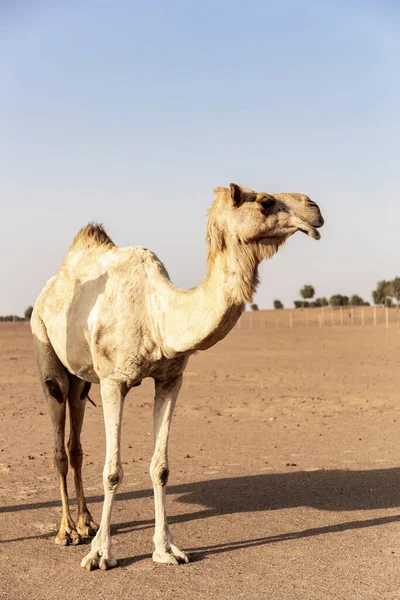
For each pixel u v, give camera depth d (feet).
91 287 24.64
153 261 24.39
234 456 38.99
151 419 52.44
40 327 26.99
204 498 30.53
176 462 37.55
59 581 21.25
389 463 36.94
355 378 80.23
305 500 30.01
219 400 62.64
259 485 32.58
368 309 362.33
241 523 26.91
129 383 23.57
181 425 49.52
